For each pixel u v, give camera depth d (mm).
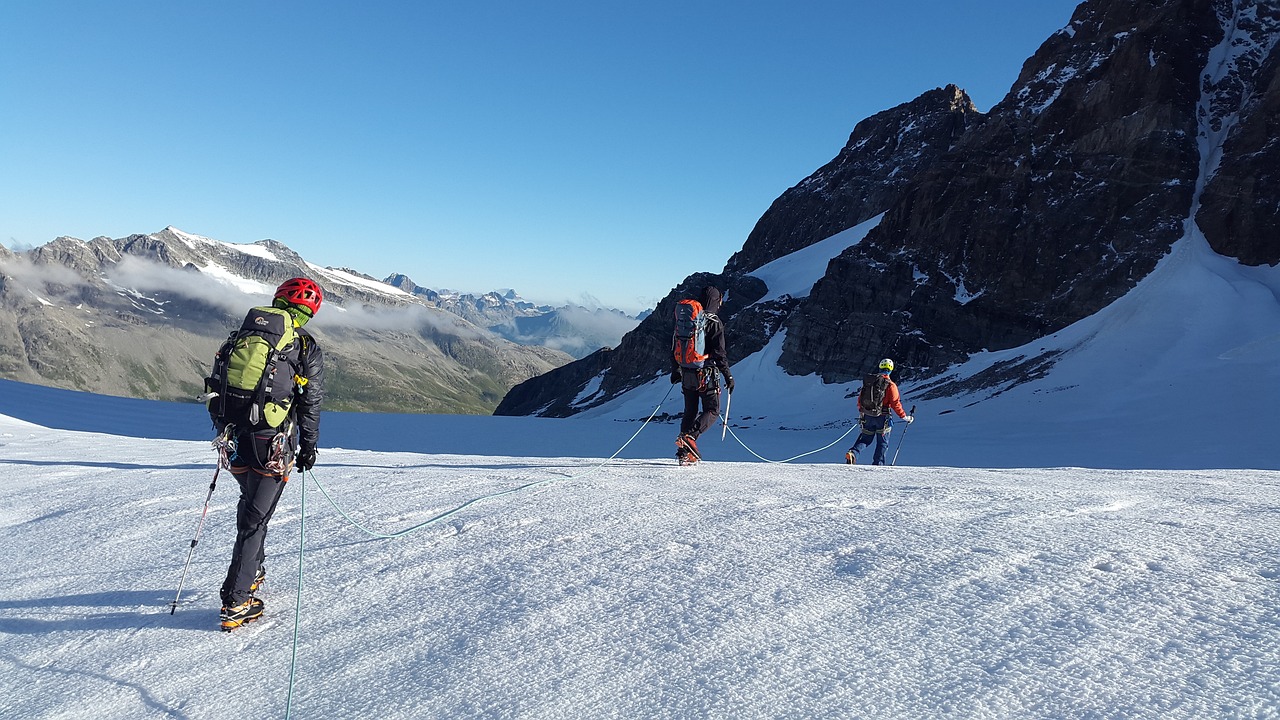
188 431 23328
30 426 19703
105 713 3184
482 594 4102
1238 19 71500
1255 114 61156
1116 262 60656
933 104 135875
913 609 3420
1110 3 79375
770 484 6766
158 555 5430
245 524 3990
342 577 4609
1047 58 82562
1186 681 2604
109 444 14664
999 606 3365
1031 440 29688
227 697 3234
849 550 4355
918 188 78562
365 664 3402
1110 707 2484
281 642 3762
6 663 3771
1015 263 66562
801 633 3256
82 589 4777
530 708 2818
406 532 5492
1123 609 3229
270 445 3949
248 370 3900
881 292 72938
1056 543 4230
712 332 8617
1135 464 21297
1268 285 51094
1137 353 44875
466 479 7723
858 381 68125
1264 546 4016
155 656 3680
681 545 4691
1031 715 2486
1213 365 39250
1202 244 57125
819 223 132250
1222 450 23016
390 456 11727
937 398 51188
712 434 35375
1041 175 70500
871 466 9445
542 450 23516
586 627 3512
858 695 2697
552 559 4578
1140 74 68750
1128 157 65625
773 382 75062
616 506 5867
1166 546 4086
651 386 96500
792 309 90375
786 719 2578
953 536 4492
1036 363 51562
